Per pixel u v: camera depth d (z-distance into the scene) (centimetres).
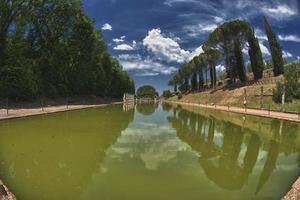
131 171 1343
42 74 5734
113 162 1489
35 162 1464
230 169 1420
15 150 1711
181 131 2661
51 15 5731
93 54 6975
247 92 6706
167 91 18875
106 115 4284
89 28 6384
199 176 1292
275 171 1399
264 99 5738
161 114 4844
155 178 1246
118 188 1125
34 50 5697
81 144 1928
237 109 5509
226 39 8012
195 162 1532
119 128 2777
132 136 2311
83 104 6794
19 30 4856
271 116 3853
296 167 1473
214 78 10119
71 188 1111
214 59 9850
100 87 9088
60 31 5969
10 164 1420
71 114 4116
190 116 4397
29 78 4594
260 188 1158
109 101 10112
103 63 9481
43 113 3794
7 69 4306
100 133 2405
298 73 5294
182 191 1109
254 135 2455
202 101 9012
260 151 1834
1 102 4050
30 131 2394
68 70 6556
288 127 2959
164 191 1102
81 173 1298
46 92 5656
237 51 7869
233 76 8394
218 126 3073
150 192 1088
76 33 6253
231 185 1184
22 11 4844
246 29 7575
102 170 1346
